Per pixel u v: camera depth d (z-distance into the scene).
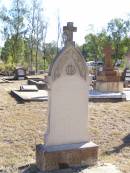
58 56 2.71
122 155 3.20
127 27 32.06
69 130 2.81
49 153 2.67
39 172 2.65
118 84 7.76
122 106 5.64
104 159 3.02
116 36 31.95
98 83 7.88
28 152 3.25
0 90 8.49
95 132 3.98
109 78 7.76
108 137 3.82
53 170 2.68
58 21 22.28
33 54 23.69
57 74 2.72
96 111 5.15
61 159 2.71
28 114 4.89
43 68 23.41
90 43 32.00
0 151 3.25
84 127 2.86
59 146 2.76
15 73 14.09
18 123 4.33
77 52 2.77
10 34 21.62
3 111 5.14
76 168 2.72
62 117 2.78
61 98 2.76
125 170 2.69
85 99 2.85
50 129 2.75
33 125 4.24
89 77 2.85
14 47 21.72
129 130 4.13
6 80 13.16
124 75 10.28
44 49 23.53
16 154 3.17
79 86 2.81
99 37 31.81
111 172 2.63
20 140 3.63
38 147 2.77
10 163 2.89
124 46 31.61
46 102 6.05
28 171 2.70
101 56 30.86
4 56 24.91
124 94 6.86
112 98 6.38
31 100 6.17
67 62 2.74
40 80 11.35
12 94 7.53
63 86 2.75
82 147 2.78
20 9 21.28
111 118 4.69
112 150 3.37
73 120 2.82
